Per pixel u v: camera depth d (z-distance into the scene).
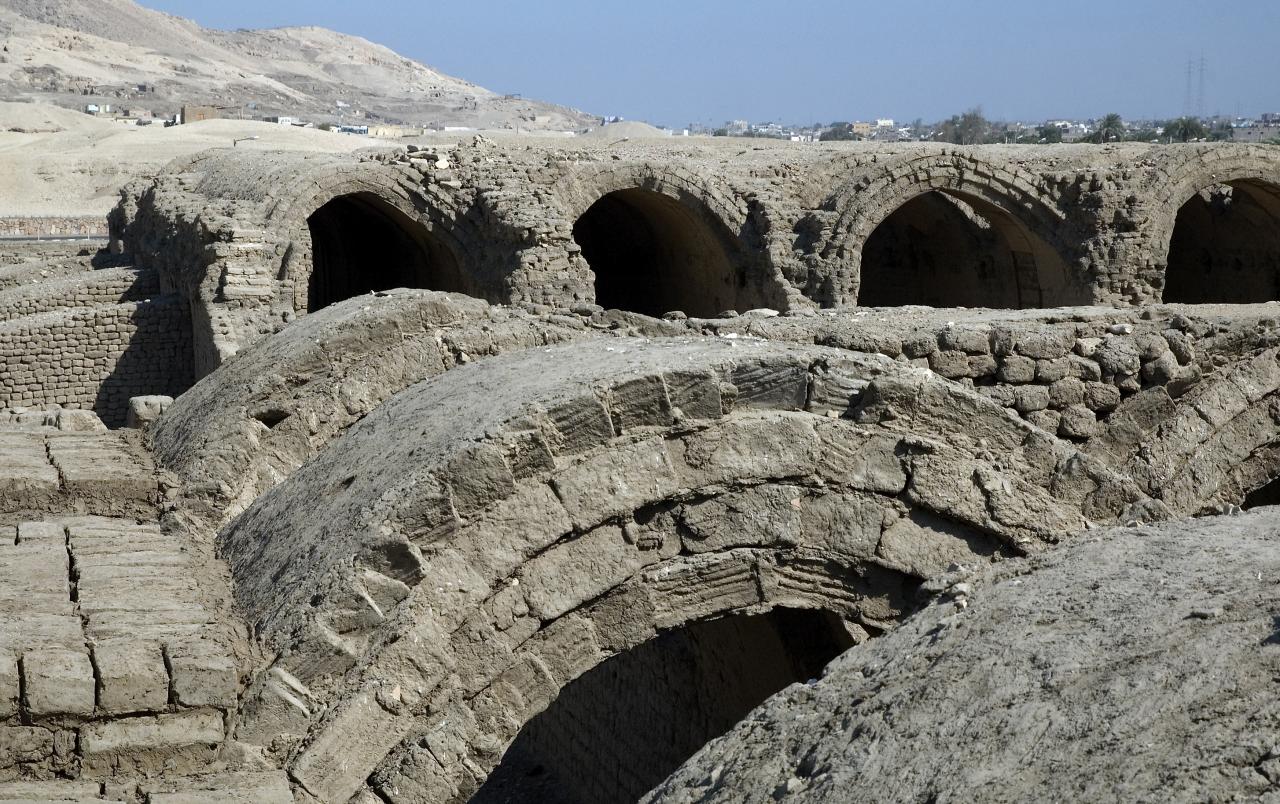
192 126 93.94
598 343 9.13
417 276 33.41
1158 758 4.29
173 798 5.89
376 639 6.89
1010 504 7.90
